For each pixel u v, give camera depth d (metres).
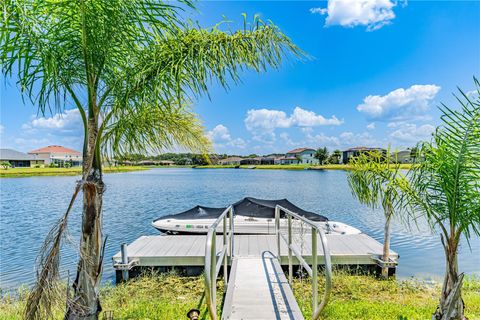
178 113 3.41
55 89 2.36
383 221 12.51
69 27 2.35
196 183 30.78
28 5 2.18
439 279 5.94
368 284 5.46
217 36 2.77
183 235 8.03
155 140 3.29
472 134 2.87
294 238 7.22
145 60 2.62
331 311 4.04
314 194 21.08
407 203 3.37
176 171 64.38
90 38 2.34
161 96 2.66
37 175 41.84
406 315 3.96
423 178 3.22
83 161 2.56
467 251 8.28
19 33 2.15
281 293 3.58
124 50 2.58
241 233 8.17
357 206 16.19
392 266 5.77
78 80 2.56
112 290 5.19
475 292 5.11
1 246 8.82
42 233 10.36
